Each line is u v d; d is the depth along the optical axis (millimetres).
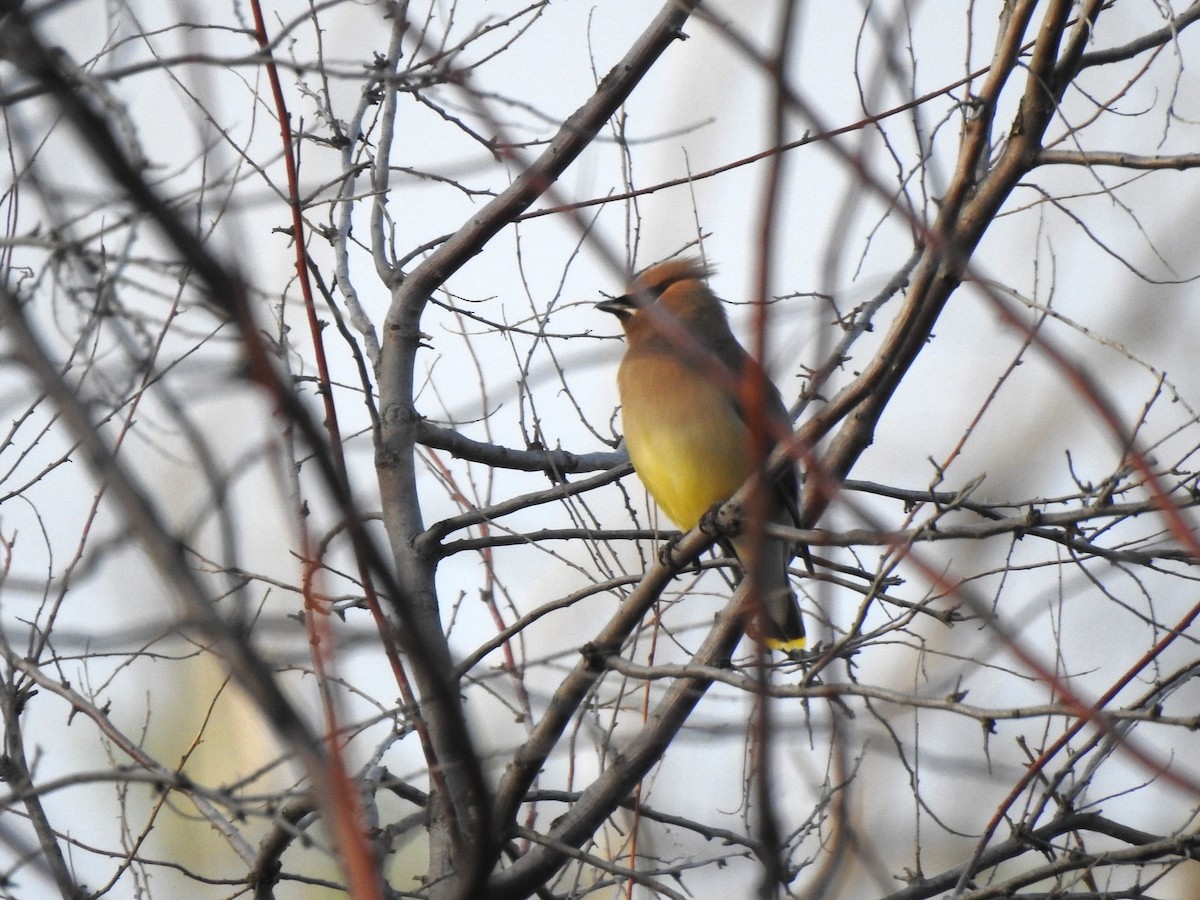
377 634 7020
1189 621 9875
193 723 13141
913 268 10516
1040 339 4641
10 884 7992
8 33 4410
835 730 7734
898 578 9773
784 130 4125
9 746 10367
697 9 5355
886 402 10906
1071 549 9789
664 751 10461
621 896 10898
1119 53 10734
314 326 10883
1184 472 9516
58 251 6895
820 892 7230
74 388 7961
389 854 8984
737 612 10688
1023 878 10664
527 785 9625
